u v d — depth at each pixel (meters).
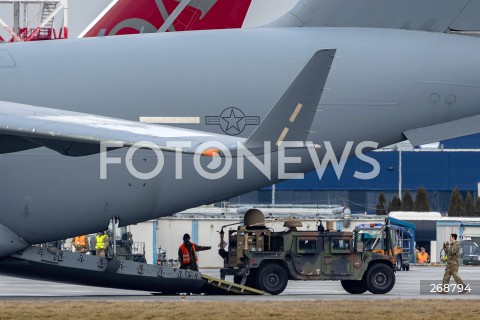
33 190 76.19
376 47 80.81
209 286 79.94
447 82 80.94
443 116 81.12
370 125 80.50
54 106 75.81
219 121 78.00
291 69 78.94
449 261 81.38
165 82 77.56
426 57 81.00
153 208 79.44
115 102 76.69
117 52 78.19
